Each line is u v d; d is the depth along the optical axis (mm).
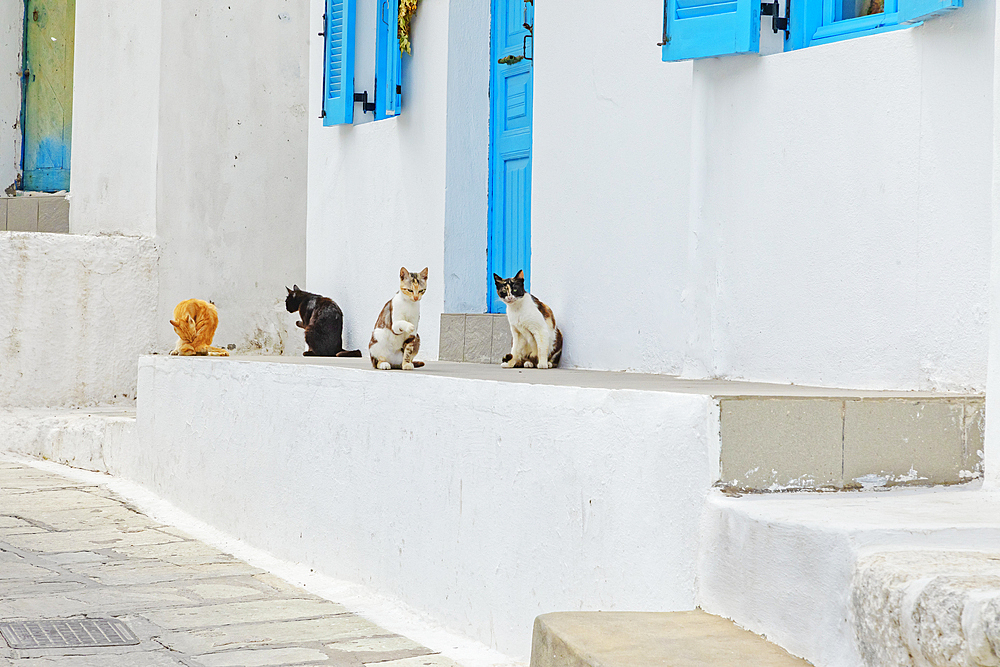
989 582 2127
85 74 11891
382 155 7750
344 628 4633
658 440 3398
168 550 6266
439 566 4727
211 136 11195
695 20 4562
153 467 7984
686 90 5184
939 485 3393
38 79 12969
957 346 3760
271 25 11578
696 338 4742
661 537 3367
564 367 5973
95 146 11719
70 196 12125
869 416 3299
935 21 3842
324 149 8406
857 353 4086
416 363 5727
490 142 7121
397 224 7586
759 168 4461
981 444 3457
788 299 4348
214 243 11234
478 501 4438
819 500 3125
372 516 5309
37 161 13016
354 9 7883
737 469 3184
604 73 5719
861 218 4086
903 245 3941
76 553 6031
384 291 7719
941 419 3393
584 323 5859
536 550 4051
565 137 6020
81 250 10430
